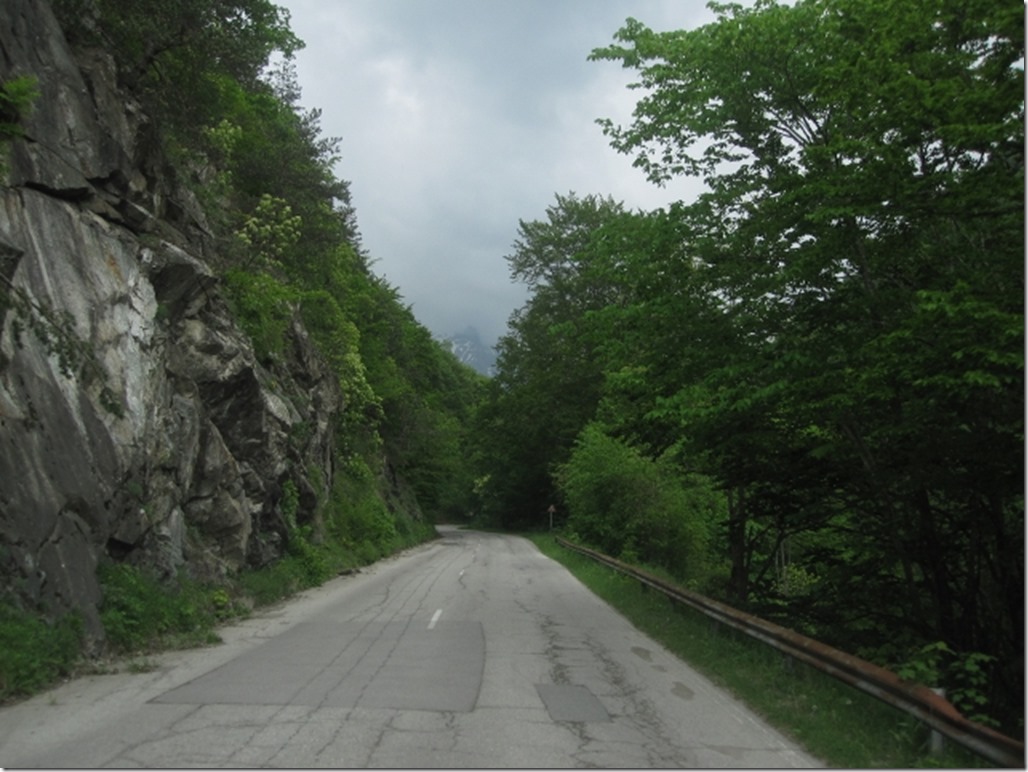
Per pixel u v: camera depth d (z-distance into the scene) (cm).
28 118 1234
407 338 6359
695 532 3225
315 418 2959
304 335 3089
